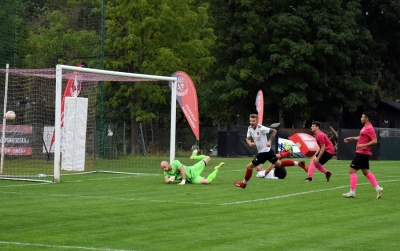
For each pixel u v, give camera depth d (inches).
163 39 1588.3
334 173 997.8
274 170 870.4
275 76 2012.8
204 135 1930.4
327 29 1878.7
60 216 501.0
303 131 1876.2
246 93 1931.6
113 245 386.3
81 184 781.3
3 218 489.4
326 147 815.1
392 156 1612.9
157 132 1971.0
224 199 621.0
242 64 1968.5
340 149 1541.6
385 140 1608.0
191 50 1628.9
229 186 752.3
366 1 2132.1
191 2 1675.7
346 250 377.7
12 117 954.7
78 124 1008.2
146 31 1542.8
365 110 2193.7
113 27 1547.7
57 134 812.0
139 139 1753.2
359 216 514.0
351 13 1927.9
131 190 706.2
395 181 850.1
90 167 1066.1
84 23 1528.1
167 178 789.9
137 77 944.3
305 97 1929.1
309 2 1924.2
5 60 1307.8
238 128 1672.0
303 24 1902.1
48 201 599.5
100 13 1518.2
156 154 1695.4
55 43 1501.0
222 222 477.7
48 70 974.4
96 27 1523.1
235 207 562.6
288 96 1893.5
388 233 434.9
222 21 1983.3
